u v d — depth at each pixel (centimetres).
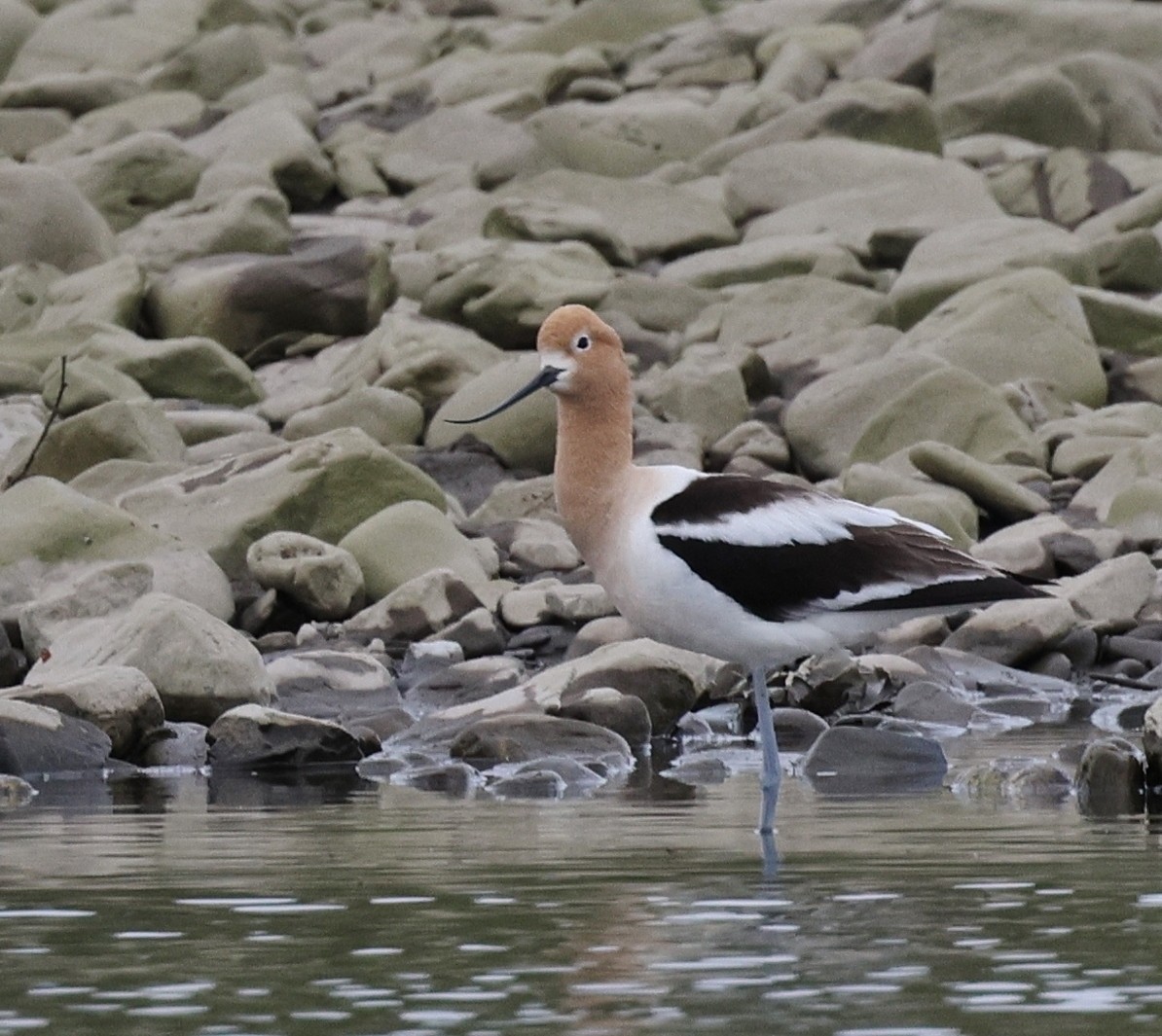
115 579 1489
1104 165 2689
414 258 2408
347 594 1592
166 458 1864
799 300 2259
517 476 1936
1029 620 1512
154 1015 712
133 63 3238
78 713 1268
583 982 745
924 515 1677
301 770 1264
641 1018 703
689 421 2036
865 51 3106
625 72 3262
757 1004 715
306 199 2806
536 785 1187
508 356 2139
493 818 1081
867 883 896
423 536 1658
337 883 910
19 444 1861
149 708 1281
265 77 3166
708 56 3206
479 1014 709
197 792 1183
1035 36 2991
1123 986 730
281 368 2244
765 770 1127
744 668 1446
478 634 1544
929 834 1014
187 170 2688
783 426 2003
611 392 1166
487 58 3253
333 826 1060
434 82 3194
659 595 1142
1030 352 2053
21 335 2189
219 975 761
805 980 744
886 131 2788
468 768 1225
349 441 1728
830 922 826
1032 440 1903
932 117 2802
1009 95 2867
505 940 805
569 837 1020
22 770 1232
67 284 2311
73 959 786
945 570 1122
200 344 2114
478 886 900
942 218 2552
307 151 2780
